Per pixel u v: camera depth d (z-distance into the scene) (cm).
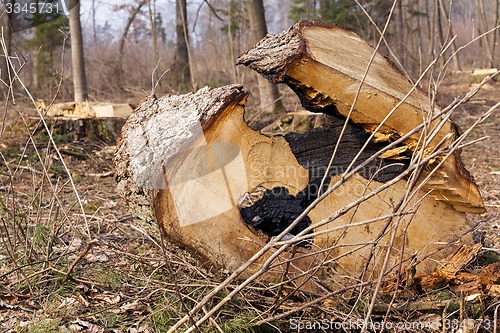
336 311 292
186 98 329
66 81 1477
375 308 293
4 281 347
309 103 327
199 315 293
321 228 328
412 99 313
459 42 2556
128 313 313
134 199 323
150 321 300
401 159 322
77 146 809
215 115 302
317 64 301
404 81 323
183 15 1641
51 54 1533
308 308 302
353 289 300
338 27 332
